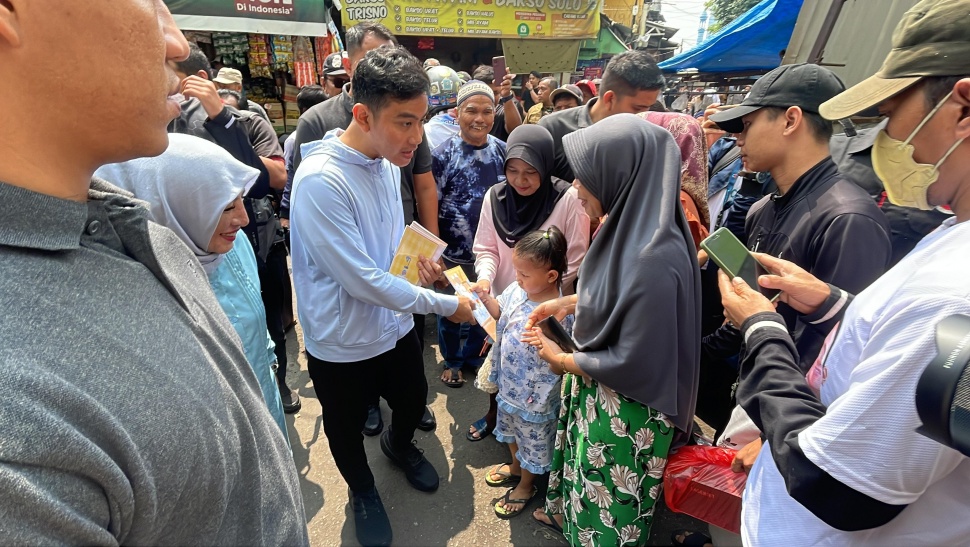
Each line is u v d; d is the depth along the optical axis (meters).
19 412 0.36
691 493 1.35
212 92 2.16
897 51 0.77
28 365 0.39
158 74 0.51
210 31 5.76
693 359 1.37
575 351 1.56
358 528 1.86
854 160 2.17
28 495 0.35
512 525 1.96
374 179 1.58
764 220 1.66
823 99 1.41
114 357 0.46
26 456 0.36
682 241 1.30
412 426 2.02
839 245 1.30
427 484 2.10
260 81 6.64
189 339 0.57
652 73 2.43
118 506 0.44
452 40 9.46
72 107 0.45
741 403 0.98
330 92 3.91
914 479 0.66
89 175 0.52
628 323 1.28
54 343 0.42
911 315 0.66
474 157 2.78
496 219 2.39
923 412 0.51
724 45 6.57
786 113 1.44
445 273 1.93
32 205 0.43
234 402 0.63
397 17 8.05
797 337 1.39
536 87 6.53
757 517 1.00
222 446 0.57
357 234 1.48
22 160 0.45
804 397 0.86
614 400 1.42
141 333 0.50
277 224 2.65
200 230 1.19
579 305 1.49
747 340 1.02
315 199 1.40
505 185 2.39
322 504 2.04
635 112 2.52
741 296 1.11
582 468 1.54
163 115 0.54
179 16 5.49
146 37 0.48
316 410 2.65
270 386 1.55
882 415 0.66
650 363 1.28
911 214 1.91
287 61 6.42
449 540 1.89
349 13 7.84
